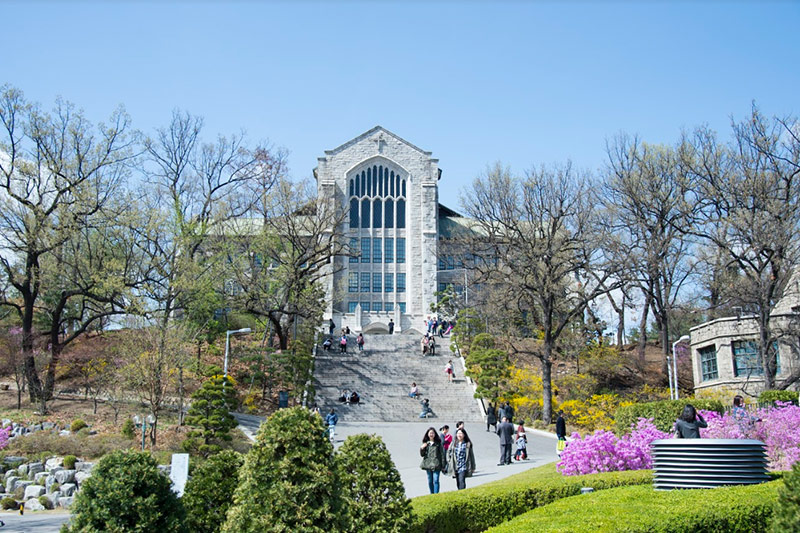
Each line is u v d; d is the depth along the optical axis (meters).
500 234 48.00
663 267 47.09
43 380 38.41
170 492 10.31
